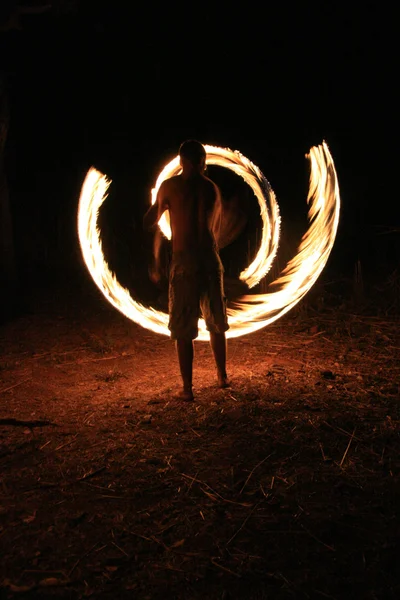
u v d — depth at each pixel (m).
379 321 7.63
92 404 5.21
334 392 5.25
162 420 4.76
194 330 5.11
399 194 11.78
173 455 4.19
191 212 5.14
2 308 8.19
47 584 2.97
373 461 4.05
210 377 5.76
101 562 3.12
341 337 7.05
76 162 12.39
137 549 3.21
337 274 9.52
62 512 3.57
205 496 3.69
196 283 5.13
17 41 7.49
